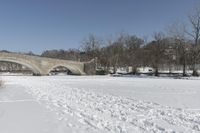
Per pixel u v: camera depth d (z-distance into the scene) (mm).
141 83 40156
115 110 13320
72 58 118500
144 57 89688
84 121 10688
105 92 23812
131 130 9148
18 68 117500
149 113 12633
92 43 102000
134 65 92125
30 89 25750
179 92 24953
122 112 12758
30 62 78188
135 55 94000
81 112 12648
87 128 9484
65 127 9711
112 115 11945
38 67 80250
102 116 11664
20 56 75625
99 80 49688
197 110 13844
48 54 131250
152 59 80500
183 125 10078
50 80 46406
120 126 9711
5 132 9164
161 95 21844
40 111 13016
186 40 69438
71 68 90375
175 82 43750
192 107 14992
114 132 8883
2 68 117375
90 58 102312
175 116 11906
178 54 71062
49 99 17688
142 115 12055
